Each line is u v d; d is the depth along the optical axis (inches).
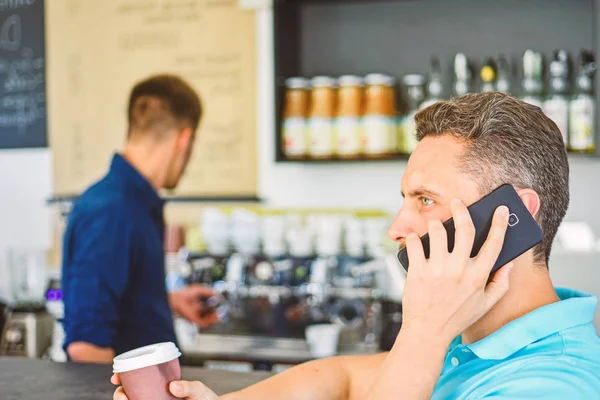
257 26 124.0
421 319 35.0
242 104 125.0
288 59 117.0
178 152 86.5
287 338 109.3
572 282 91.0
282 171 124.3
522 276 37.4
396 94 115.5
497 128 36.7
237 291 110.7
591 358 34.6
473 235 35.2
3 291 135.7
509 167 36.4
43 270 135.0
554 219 37.7
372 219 109.4
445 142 37.8
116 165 81.7
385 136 109.3
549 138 37.4
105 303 74.5
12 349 108.7
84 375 49.9
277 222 111.7
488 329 38.4
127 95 129.7
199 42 126.0
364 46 117.7
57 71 132.5
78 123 132.0
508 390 33.2
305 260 109.3
